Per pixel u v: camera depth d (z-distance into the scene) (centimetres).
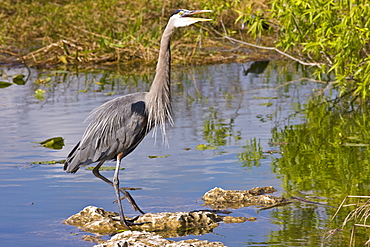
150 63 2289
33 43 2642
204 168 1049
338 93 1700
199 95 1697
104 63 2295
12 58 2356
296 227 788
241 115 1451
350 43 1377
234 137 1255
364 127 1326
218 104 1575
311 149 1162
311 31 1566
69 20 2753
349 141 1213
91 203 899
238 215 841
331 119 1406
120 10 2803
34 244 745
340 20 1498
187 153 1145
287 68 2120
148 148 1191
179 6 2605
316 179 986
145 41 2392
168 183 975
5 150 1152
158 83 913
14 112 1487
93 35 2495
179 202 893
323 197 902
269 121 1390
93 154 889
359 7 1360
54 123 1362
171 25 914
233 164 1070
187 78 1975
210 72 2081
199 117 1434
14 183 975
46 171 1040
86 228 805
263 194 918
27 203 890
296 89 1761
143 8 2622
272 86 1805
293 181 978
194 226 807
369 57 1326
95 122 898
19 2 3256
